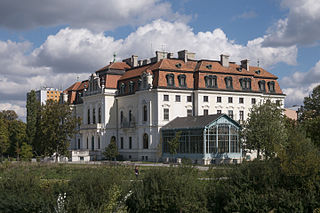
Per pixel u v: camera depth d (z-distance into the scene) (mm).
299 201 34562
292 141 39625
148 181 37750
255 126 77625
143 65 108375
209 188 38219
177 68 100062
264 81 111750
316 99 92688
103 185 36875
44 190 39594
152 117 97938
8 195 37531
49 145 96312
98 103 113000
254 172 37812
